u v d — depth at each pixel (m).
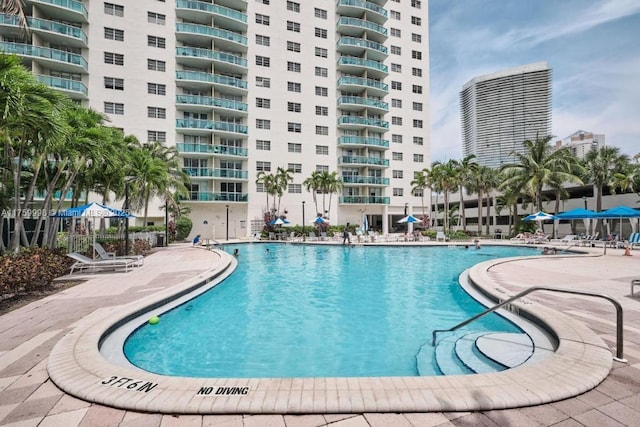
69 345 4.25
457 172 33.59
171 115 31.78
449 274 12.54
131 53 30.27
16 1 8.60
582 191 36.16
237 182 35.56
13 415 2.73
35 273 7.91
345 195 40.66
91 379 3.26
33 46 25.75
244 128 34.50
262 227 35.81
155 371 4.56
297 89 37.62
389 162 41.53
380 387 2.96
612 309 5.80
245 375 4.45
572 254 16.56
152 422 2.60
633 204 28.20
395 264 15.46
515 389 2.90
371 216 43.12
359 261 16.62
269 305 8.15
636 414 2.60
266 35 36.38
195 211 34.00
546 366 3.36
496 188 37.03
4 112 7.00
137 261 12.48
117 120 29.59
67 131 9.34
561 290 3.94
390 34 42.38
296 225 36.44
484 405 2.68
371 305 8.10
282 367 4.70
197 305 8.05
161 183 22.94
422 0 44.34
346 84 38.78
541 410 2.67
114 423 2.61
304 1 38.19
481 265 11.70
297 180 37.38
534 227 34.22
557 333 4.41
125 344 5.25
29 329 5.07
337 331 6.23
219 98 33.19
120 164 15.60
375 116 41.75
